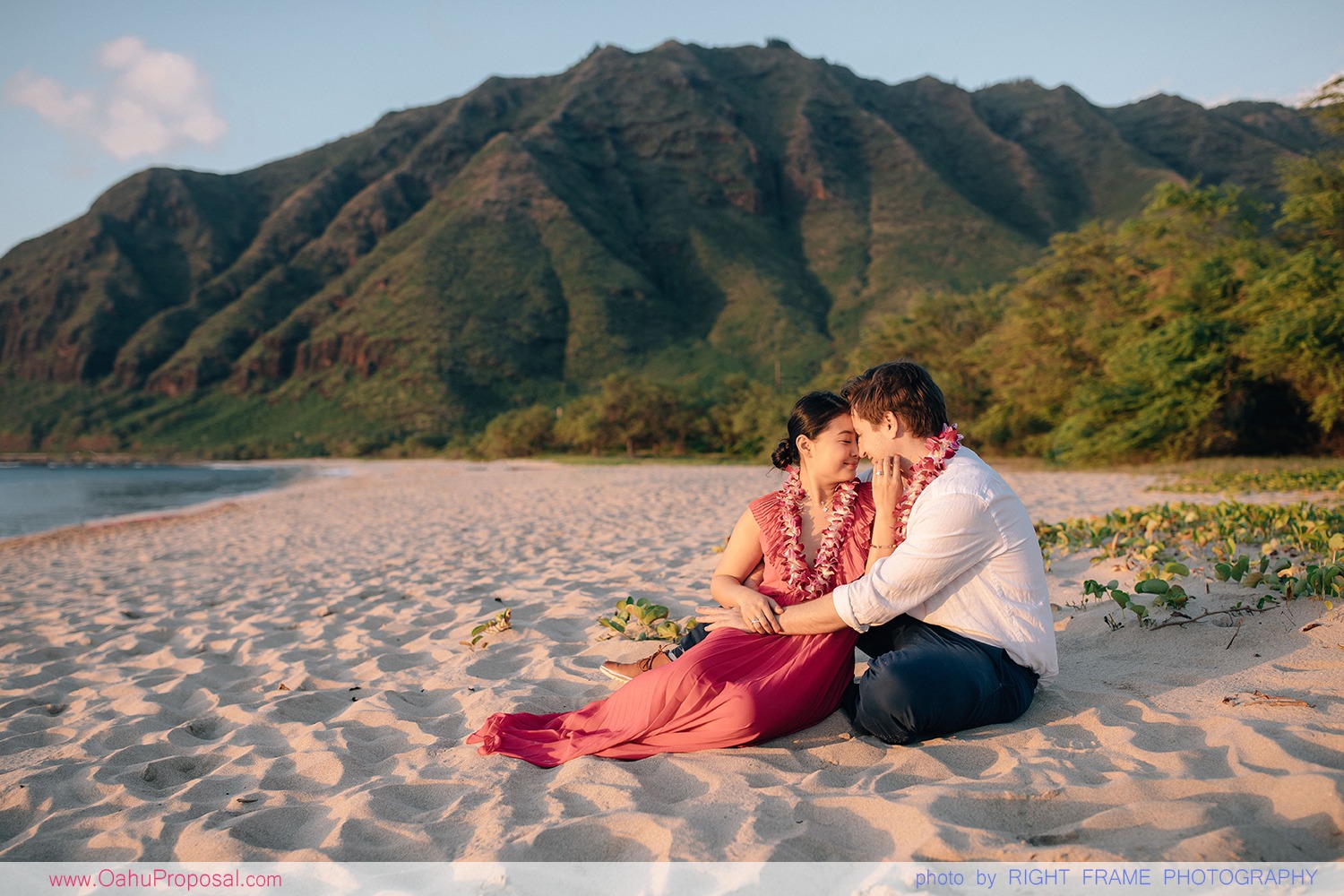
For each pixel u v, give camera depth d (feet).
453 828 6.56
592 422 231.71
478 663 11.91
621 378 228.22
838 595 7.63
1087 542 17.29
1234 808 5.66
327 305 542.98
